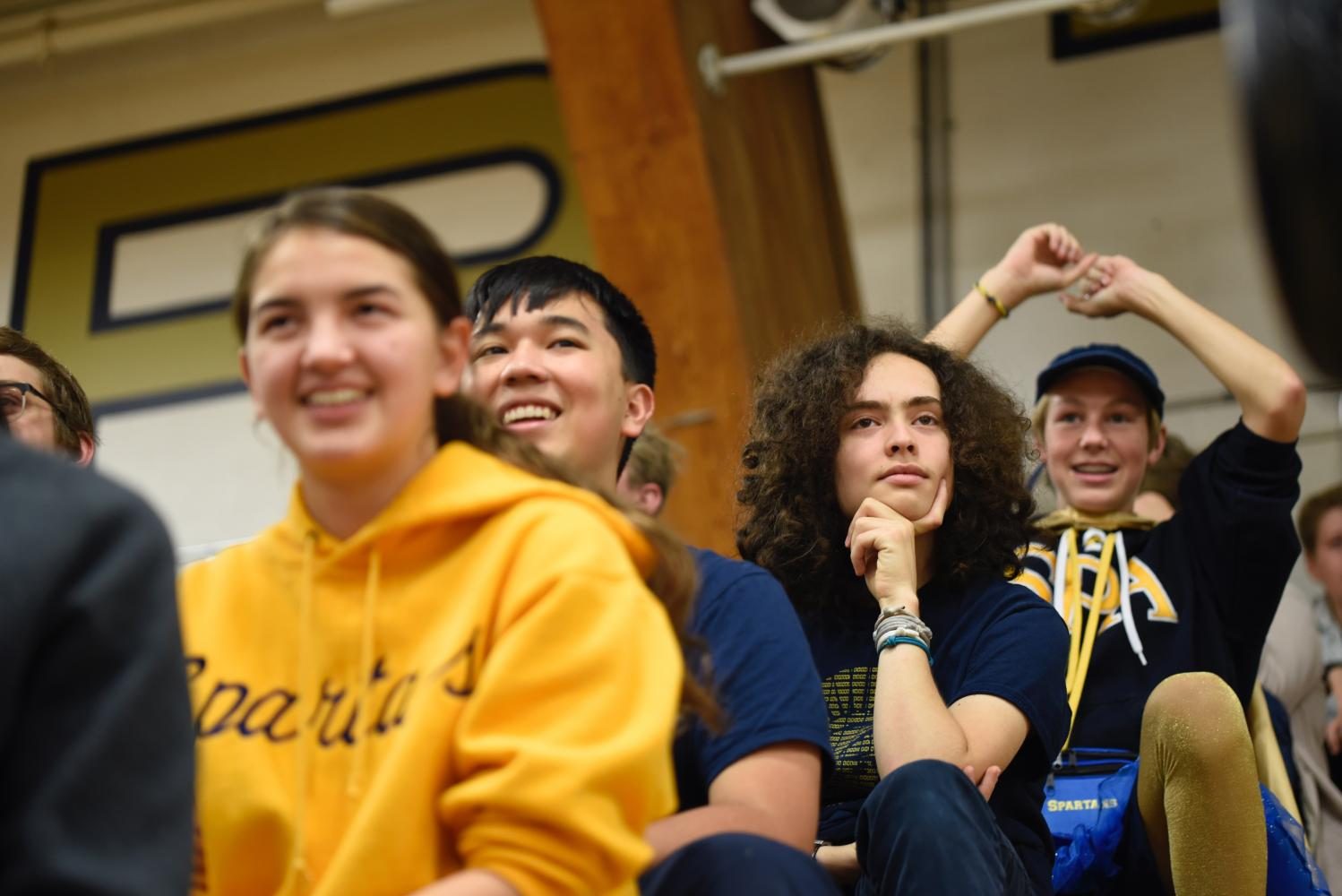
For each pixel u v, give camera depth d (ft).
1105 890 6.61
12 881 2.59
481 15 20.44
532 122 19.86
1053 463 8.38
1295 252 2.42
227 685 4.01
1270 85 2.43
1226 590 7.68
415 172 20.15
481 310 6.38
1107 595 7.71
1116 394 8.36
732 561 5.19
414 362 3.95
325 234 3.93
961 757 5.51
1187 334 8.43
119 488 2.85
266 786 3.83
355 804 3.75
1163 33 17.72
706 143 14.29
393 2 19.61
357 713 3.86
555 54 14.34
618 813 3.57
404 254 3.99
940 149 18.06
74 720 2.67
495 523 3.97
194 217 20.86
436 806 3.65
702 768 4.73
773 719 4.67
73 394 6.96
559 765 3.51
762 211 15.31
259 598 4.13
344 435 3.88
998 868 4.84
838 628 6.53
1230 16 2.52
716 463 14.02
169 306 20.66
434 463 4.09
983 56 18.24
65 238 21.25
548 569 3.79
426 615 3.90
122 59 21.63
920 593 6.47
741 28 15.79
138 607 2.76
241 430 20.01
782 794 4.56
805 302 15.94
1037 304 16.71
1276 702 9.19
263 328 3.92
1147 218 17.25
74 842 2.62
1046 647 6.10
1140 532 8.08
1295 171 2.40
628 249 14.33
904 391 6.67
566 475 4.30
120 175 21.30
